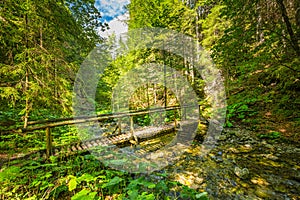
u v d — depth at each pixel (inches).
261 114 239.3
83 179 83.4
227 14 209.8
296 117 193.8
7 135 129.3
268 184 108.0
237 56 235.0
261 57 224.7
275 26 196.7
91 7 193.5
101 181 95.8
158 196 93.7
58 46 143.6
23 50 115.0
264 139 183.0
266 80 280.8
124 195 87.0
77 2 181.2
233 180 115.3
